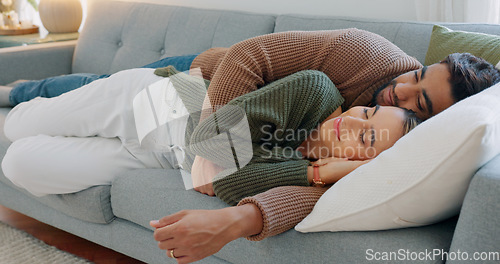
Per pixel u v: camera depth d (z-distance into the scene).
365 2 1.92
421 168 0.83
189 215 0.90
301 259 0.96
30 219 1.87
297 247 0.97
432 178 0.81
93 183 1.36
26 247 1.62
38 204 1.57
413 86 1.07
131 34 2.20
